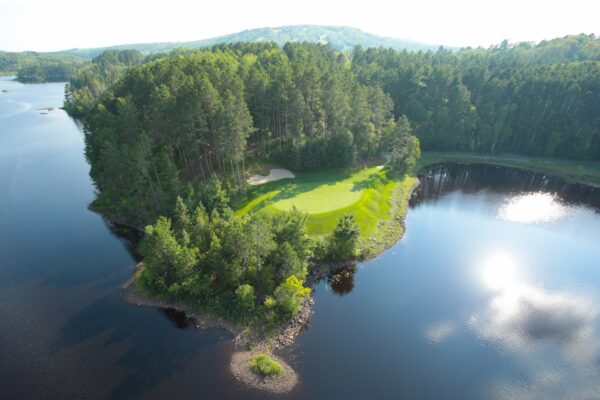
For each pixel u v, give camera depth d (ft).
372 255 197.88
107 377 124.06
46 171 318.04
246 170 268.21
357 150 304.71
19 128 472.44
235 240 152.97
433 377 127.03
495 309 161.07
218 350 134.62
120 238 210.59
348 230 182.70
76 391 119.34
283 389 119.75
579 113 358.43
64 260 189.98
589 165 345.31
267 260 162.50
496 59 584.40
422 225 236.02
